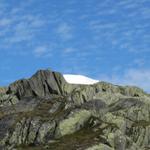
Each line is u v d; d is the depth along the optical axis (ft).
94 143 651.66
